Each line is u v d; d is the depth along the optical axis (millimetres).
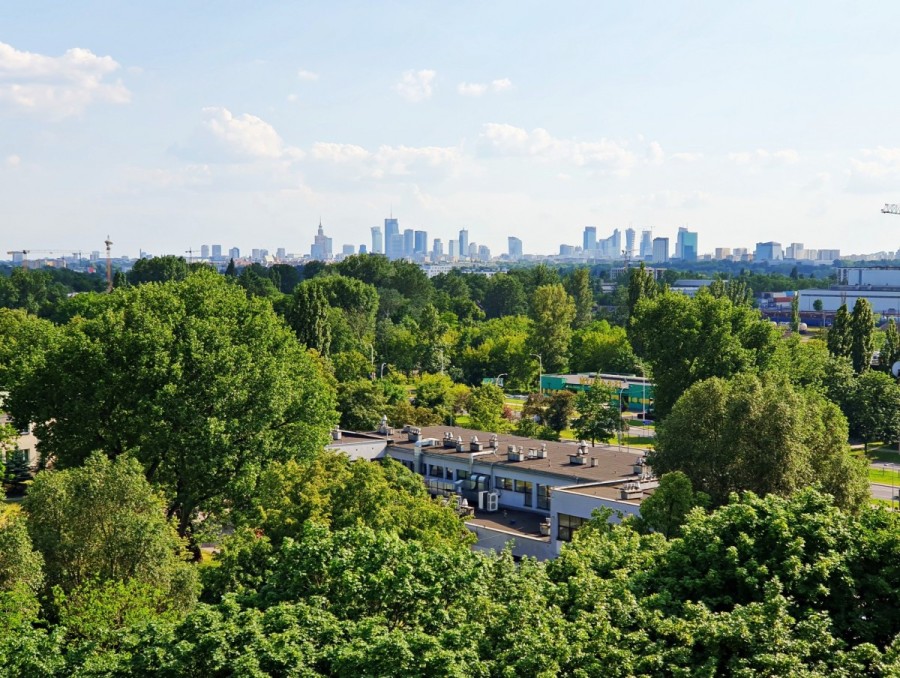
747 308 122062
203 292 70188
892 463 116500
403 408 112125
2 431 69312
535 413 130875
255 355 67062
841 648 28359
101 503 41031
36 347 80125
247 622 29047
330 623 29469
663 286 180625
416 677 25703
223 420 62281
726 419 59312
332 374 121375
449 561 33562
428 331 186125
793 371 118062
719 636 27797
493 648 29172
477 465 80125
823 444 60250
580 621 29250
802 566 31406
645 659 27312
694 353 110438
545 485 74938
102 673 27516
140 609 36031
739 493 56812
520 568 35594
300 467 53281
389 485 50812
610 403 127438
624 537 40156
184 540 55375
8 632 31328
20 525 37719
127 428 63000
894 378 134375
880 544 32750
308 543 34906
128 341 63094
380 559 33188
